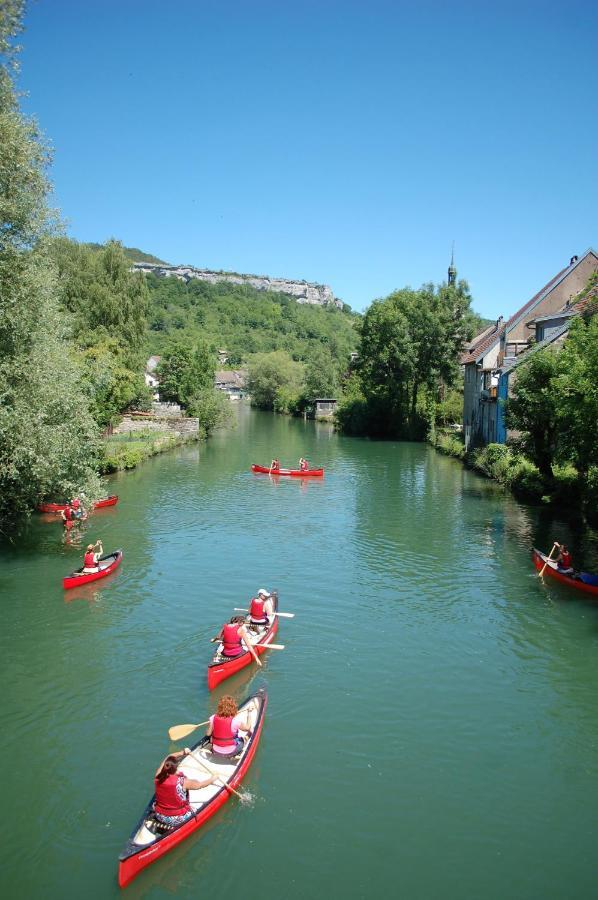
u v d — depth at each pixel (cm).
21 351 2244
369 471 4800
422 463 5272
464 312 7444
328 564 2466
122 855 971
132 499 3622
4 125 2025
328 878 1016
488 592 2184
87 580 2212
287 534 2897
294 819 1136
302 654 1734
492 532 2927
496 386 4834
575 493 3344
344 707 1484
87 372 3934
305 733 1382
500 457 4344
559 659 1727
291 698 1516
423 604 2078
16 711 1455
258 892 989
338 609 2031
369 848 1077
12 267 2167
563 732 1407
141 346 6109
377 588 2214
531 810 1173
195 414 7100
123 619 1939
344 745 1345
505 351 4912
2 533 2786
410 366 7256
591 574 2294
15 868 1030
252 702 1406
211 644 1784
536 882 1017
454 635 1858
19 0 2083
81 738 1360
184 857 1050
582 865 1054
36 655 1712
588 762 1311
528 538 2812
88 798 1186
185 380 7381
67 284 5569
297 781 1232
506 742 1369
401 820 1141
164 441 5769
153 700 1505
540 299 4797
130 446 5172
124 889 986
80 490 2652
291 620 1945
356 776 1250
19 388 2205
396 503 3581
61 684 1570
